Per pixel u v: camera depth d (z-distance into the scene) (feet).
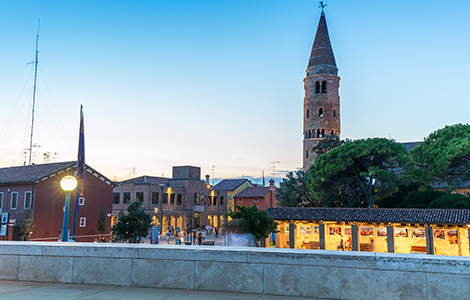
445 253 105.19
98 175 150.10
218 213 245.45
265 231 88.74
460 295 19.70
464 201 119.55
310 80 271.69
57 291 23.71
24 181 129.80
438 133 151.23
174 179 227.61
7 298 21.94
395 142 151.94
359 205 159.33
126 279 25.23
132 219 120.37
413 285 20.47
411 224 110.42
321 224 121.60
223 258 23.77
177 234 178.50
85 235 142.31
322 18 283.38
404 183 145.07
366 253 22.12
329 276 21.85
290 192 187.11
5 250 27.73
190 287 24.13
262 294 22.81
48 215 132.57
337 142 208.85
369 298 21.06
